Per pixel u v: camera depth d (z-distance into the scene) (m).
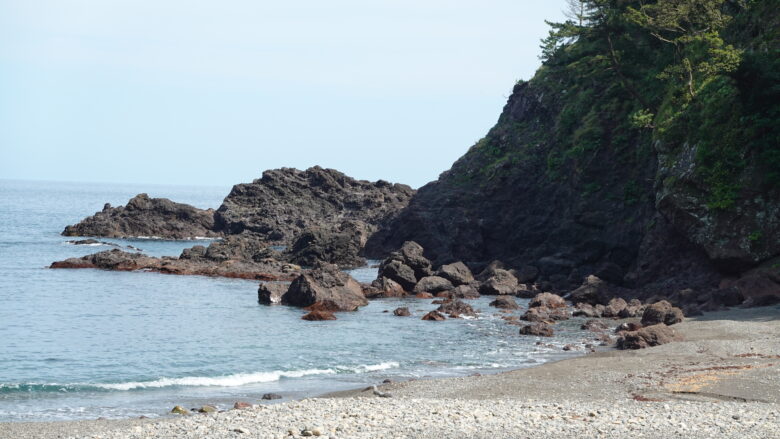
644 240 74.31
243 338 49.62
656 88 84.56
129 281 82.88
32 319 57.53
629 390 30.39
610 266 77.50
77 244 123.81
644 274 72.00
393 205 148.38
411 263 81.69
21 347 45.97
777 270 59.28
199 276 89.19
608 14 83.88
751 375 32.16
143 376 37.94
